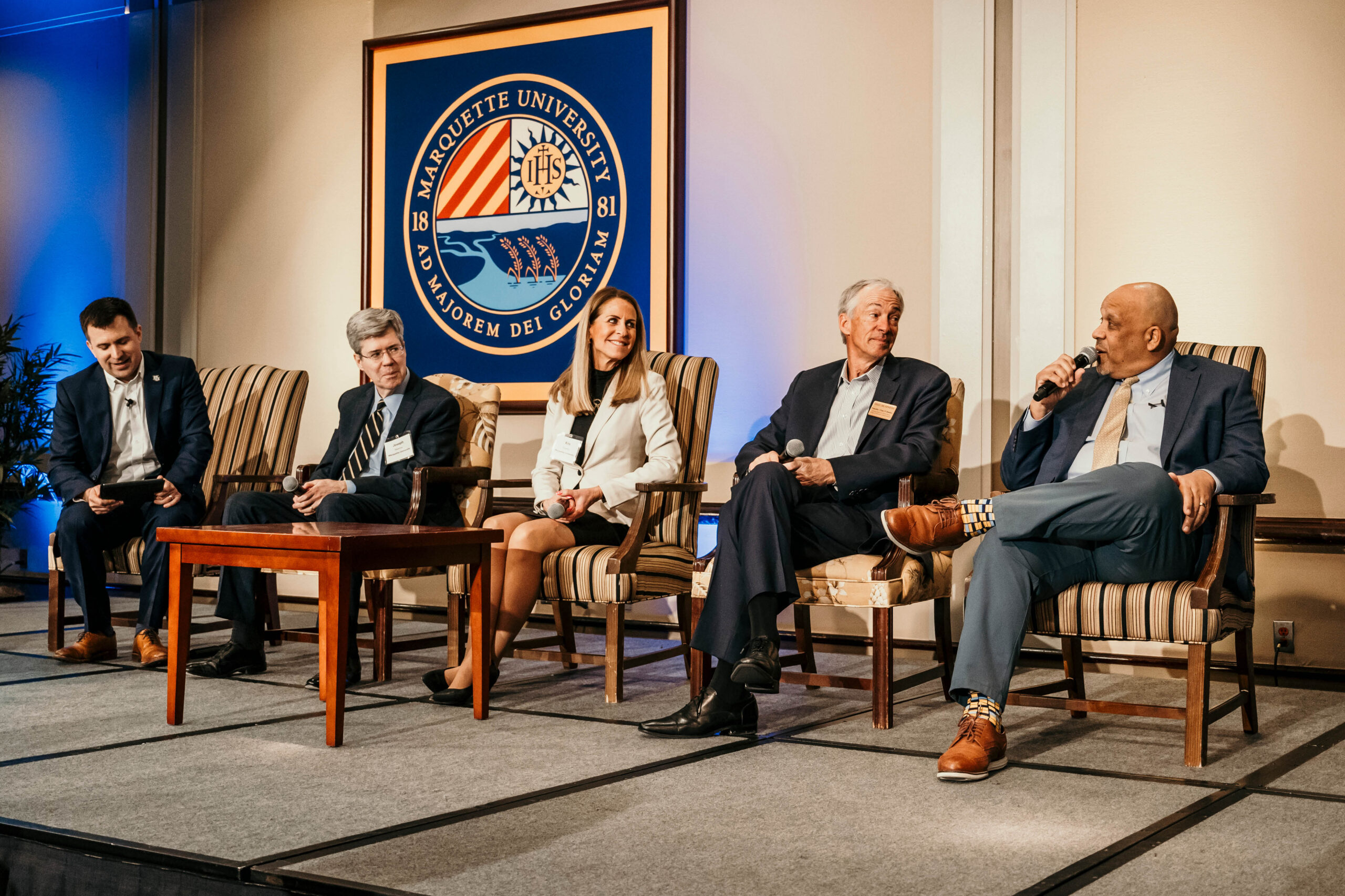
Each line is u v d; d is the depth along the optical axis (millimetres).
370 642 4023
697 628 2602
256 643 3377
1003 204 3799
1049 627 2436
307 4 5004
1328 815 1953
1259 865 1679
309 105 4996
